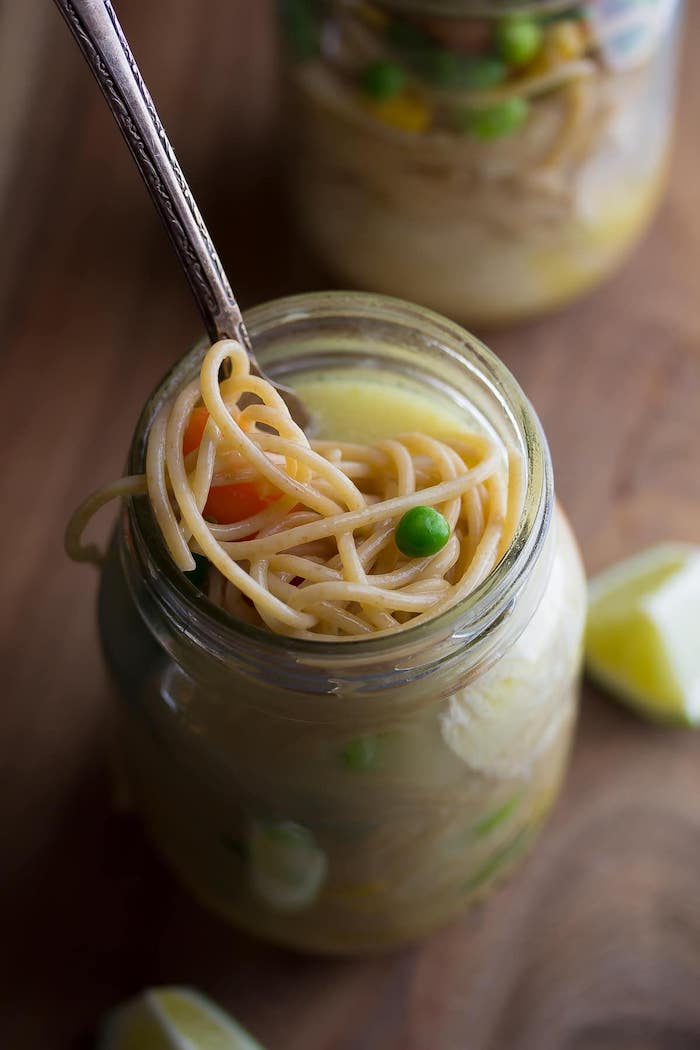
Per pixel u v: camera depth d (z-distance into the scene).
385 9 0.45
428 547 0.35
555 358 0.51
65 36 0.53
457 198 0.48
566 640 0.39
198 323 0.51
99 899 0.45
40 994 0.44
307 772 0.37
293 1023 0.44
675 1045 0.44
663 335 0.51
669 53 0.48
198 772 0.38
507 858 0.43
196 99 0.54
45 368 0.50
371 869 0.39
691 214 0.53
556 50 0.45
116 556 0.39
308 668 0.34
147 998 0.43
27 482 0.49
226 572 0.35
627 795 0.46
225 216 0.53
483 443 0.37
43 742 0.46
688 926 0.45
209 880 0.42
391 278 0.50
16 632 0.47
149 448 0.35
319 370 0.39
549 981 0.44
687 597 0.47
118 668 0.39
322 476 0.36
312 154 0.49
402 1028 0.44
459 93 0.45
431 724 0.37
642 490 0.50
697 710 0.46
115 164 0.53
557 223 0.48
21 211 0.52
